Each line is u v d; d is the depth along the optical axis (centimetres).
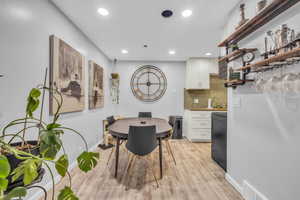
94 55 315
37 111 156
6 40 125
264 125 135
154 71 455
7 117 125
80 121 250
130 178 201
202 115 384
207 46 324
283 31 112
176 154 293
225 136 219
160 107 456
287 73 108
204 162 255
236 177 178
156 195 167
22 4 139
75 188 178
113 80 442
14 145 107
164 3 179
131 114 455
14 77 131
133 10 193
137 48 338
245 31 152
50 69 174
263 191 136
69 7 188
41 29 162
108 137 364
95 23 227
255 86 137
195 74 413
